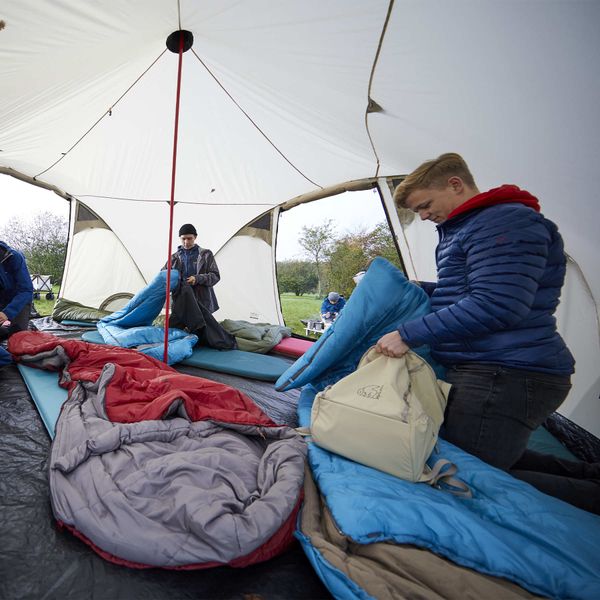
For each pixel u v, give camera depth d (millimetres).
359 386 1267
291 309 8086
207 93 2961
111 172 4191
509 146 1805
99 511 893
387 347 1294
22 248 5887
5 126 2939
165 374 1746
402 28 1572
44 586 784
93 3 1812
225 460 1087
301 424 1606
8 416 1607
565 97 1375
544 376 1178
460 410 1272
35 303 5586
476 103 1707
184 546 815
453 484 1063
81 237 4984
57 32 1943
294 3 1726
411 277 3943
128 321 3326
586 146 1470
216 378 2480
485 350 1237
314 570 901
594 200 1633
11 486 1124
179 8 1985
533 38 1267
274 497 948
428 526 886
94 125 3332
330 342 1762
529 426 1184
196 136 3551
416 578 793
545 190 1858
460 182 1320
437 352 1438
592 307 2045
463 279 1319
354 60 1926
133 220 5020
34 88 2422
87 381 1621
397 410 1128
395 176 3631
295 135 3199
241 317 5230
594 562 826
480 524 897
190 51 2496
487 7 1257
